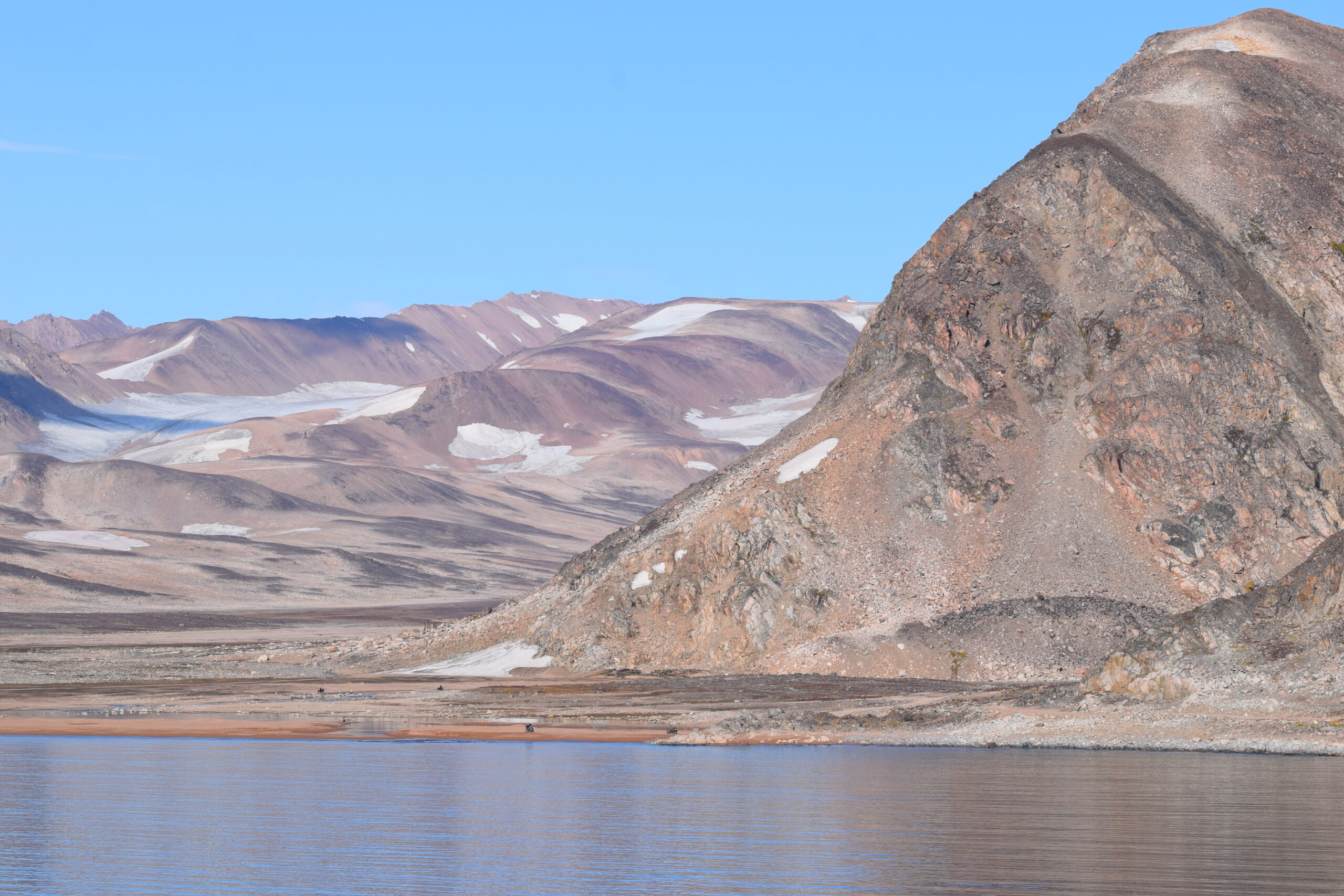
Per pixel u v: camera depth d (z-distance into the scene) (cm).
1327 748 6488
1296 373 12738
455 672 12888
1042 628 11138
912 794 5253
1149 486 12106
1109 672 8212
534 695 10906
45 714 9875
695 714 9312
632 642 12519
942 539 12300
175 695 11519
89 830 4494
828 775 6009
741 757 6988
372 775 6169
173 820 4706
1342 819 4462
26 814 4872
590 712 9594
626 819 4691
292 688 12056
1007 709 8238
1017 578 11756
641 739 8100
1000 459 12788
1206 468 12000
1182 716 7394
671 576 12738
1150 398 12456
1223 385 12444
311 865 3847
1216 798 4978
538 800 5222
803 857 3881
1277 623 7950
